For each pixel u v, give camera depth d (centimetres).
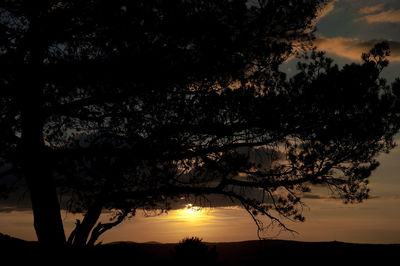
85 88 996
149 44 977
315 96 1060
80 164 945
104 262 1373
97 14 946
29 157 984
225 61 1009
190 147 1078
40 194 1038
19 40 949
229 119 1079
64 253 1073
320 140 1091
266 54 1041
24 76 942
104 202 1023
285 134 1102
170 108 1052
